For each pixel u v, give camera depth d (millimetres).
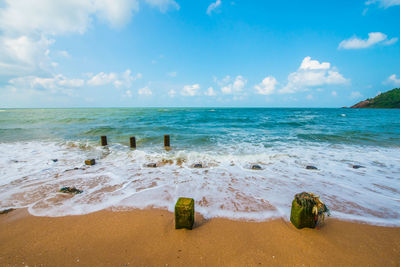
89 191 4457
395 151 8773
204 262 2279
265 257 2365
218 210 3555
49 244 2604
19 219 3246
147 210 3555
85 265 2230
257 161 7133
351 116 37688
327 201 3932
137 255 2389
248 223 3115
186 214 2861
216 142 10938
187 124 21094
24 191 4438
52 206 3709
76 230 2924
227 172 5906
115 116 34500
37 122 22953
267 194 4305
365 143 10602
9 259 2324
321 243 2607
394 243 2615
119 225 3051
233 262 2281
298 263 2273
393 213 3447
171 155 7984
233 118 30203
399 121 24969
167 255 2393
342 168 6301
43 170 6090
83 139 12258
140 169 6223
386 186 4777
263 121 24875
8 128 17125
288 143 10570
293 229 2920
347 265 2242
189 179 5293
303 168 6289
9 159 7438
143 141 11547
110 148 9703
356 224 3072
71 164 6840
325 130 15812
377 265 2238
